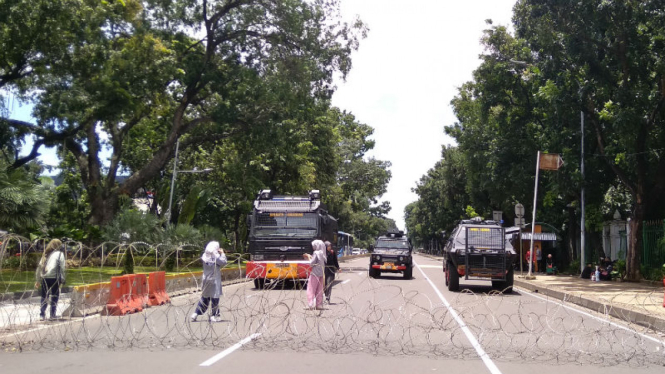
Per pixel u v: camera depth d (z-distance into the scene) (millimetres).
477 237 21891
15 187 23297
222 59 32594
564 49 24812
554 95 25438
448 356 9242
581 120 27875
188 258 33312
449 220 69062
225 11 31031
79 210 50375
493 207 47781
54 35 19703
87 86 21734
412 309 15547
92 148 33000
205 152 46812
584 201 30047
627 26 23609
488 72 33719
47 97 21828
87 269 27391
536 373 8172
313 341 10375
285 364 8414
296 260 22578
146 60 24547
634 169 27047
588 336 11148
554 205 39750
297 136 34844
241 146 37531
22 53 20125
